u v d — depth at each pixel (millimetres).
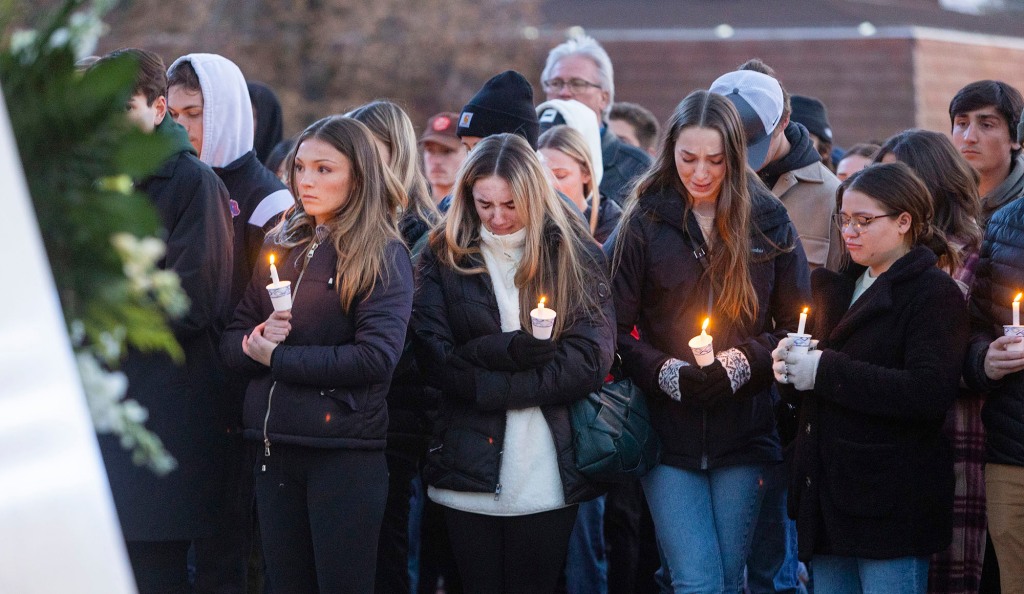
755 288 15016
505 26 88688
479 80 87062
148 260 6359
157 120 14133
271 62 83500
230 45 82000
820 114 23781
